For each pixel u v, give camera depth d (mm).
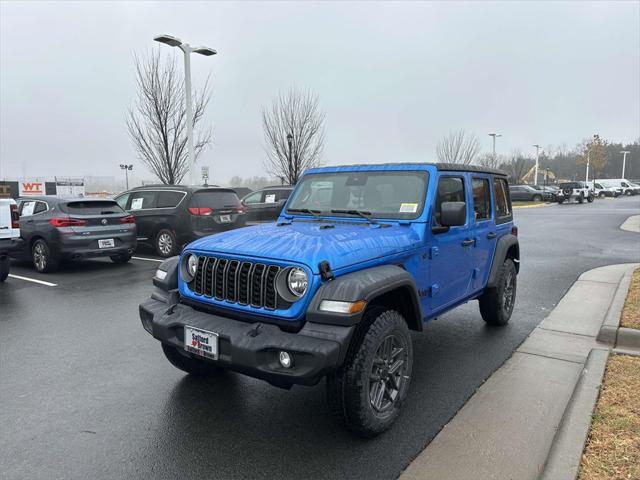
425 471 2887
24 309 6641
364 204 4305
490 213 5297
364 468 2924
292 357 2867
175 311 3576
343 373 3057
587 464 2744
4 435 3328
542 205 38500
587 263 10344
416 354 4863
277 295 3057
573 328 5711
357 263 3217
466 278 4738
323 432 3354
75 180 35875
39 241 9406
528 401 3803
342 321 2861
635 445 2914
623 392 3613
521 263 10383
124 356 4840
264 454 3082
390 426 3375
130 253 10242
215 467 2947
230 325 3199
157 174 21500
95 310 6586
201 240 3756
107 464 2982
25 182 31625
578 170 87562
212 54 17578
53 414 3623
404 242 3689
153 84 20375
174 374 4379
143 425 3457
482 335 5473
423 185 4094
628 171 96562
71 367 4551
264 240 3465
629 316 5484
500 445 3168
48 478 2844
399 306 3672
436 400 3824
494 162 51125
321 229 3857
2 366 4586
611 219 22672
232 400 3854
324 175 4703
